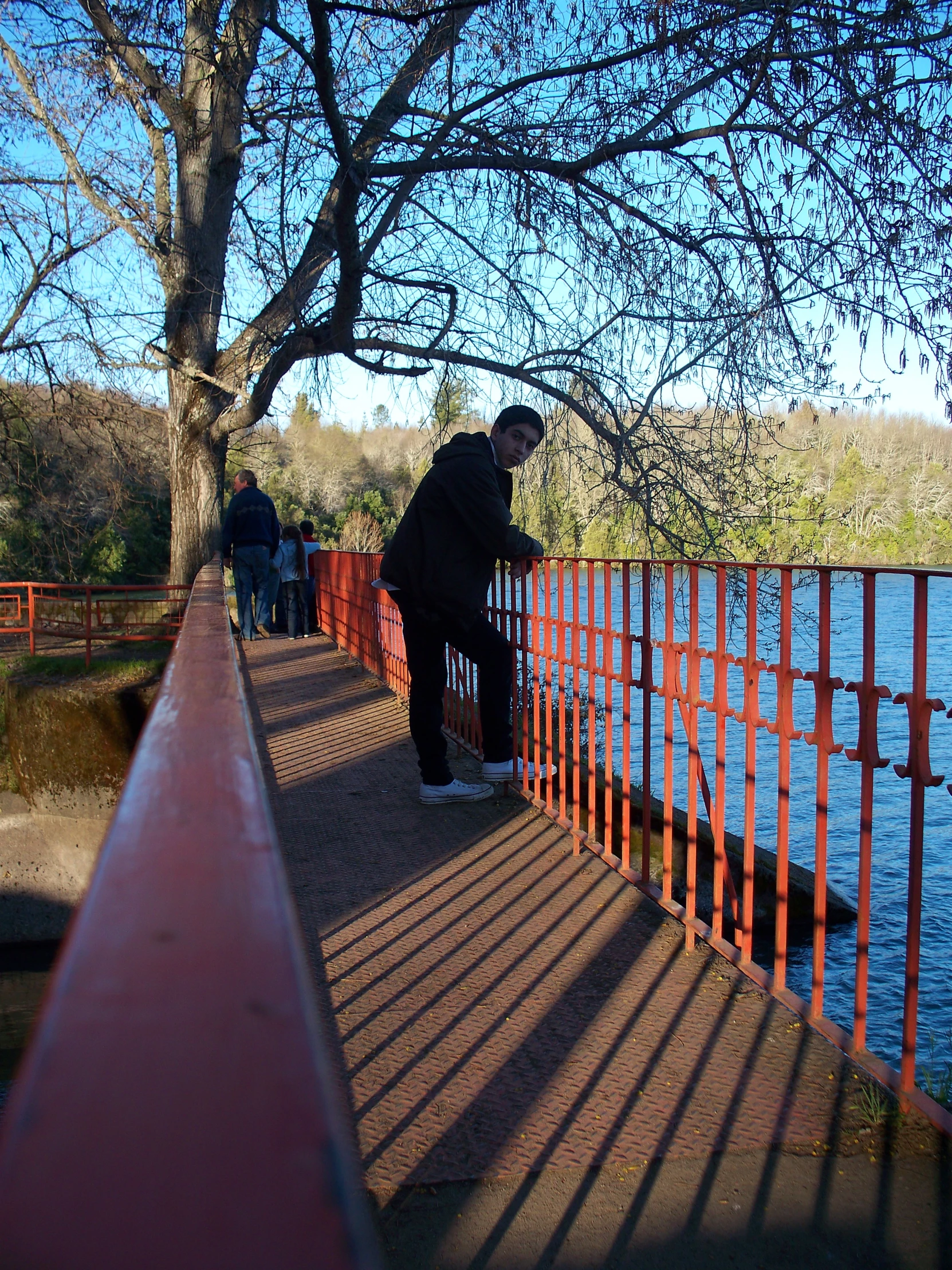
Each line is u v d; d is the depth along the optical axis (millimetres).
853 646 13367
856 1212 1889
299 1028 333
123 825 583
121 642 13203
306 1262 221
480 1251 1804
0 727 10117
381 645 8508
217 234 12633
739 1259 1772
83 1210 238
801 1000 2652
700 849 5301
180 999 346
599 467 10359
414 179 9805
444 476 4199
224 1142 266
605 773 3754
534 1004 2777
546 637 4430
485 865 3938
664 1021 2658
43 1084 301
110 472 16516
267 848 528
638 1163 2043
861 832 2299
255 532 12977
